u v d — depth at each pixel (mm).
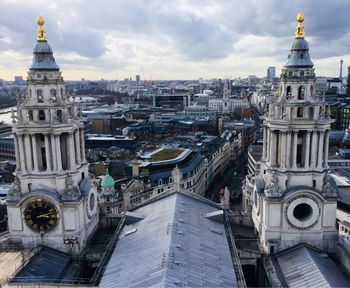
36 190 76312
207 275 58781
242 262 79062
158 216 81000
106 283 59812
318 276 65625
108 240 85750
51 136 75250
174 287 52250
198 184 191750
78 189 78188
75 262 77062
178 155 189500
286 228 77188
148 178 165000
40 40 75688
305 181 76312
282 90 75812
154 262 60656
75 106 80125
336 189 76188
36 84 74375
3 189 165875
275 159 77438
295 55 74688
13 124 75062
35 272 68688
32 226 78000
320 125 74062
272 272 71312
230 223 92812
